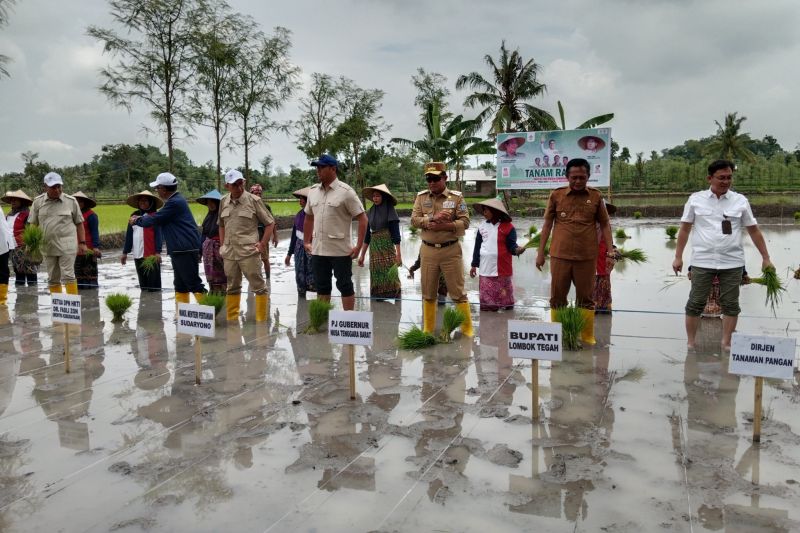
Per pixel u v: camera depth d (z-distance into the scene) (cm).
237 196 638
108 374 468
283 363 492
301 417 369
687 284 902
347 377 451
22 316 709
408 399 399
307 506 262
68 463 310
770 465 291
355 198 591
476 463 300
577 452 310
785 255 1266
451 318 557
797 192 4669
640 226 2491
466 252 1471
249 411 381
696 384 416
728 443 318
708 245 488
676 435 329
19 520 256
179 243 689
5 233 778
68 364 475
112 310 675
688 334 516
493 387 420
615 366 464
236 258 643
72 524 253
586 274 516
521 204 4153
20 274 975
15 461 314
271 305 761
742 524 240
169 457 315
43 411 388
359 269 1168
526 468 293
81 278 909
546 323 344
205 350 538
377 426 352
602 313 666
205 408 388
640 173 5712
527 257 1301
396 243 762
